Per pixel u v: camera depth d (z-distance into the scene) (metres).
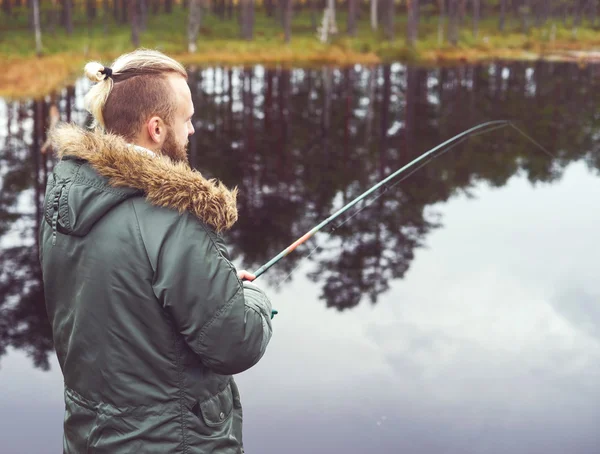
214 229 1.37
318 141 12.20
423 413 3.57
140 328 1.34
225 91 20.03
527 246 6.22
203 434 1.40
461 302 5.05
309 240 6.60
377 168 9.95
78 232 1.34
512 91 20.17
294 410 3.60
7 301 5.04
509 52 40.62
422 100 18.12
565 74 26.08
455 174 9.36
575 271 5.60
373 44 39.28
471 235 6.60
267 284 5.46
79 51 34.50
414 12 41.00
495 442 3.30
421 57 36.44
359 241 6.52
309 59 34.88
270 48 37.84
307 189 8.68
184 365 1.37
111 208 1.33
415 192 8.38
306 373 4.00
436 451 3.21
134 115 1.41
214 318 1.32
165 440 1.37
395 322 4.72
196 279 1.31
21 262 5.87
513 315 4.80
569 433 3.38
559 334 4.51
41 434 3.32
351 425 3.45
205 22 50.94
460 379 3.94
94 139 1.34
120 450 1.37
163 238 1.31
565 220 7.00
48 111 14.48
